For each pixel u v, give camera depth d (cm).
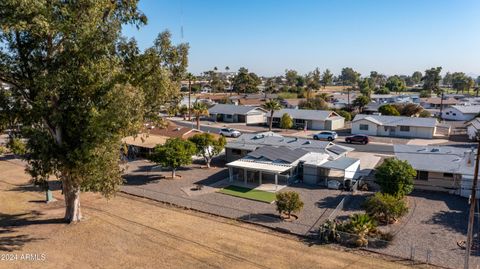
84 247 2366
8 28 1978
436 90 16638
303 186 3803
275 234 2609
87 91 2408
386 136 6712
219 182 3991
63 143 2494
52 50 2325
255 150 4384
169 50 2595
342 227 2511
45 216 2967
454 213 2973
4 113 2475
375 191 3572
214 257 2220
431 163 3634
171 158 4016
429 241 2458
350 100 12062
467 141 6097
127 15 2559
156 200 3422
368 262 2170
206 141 4581
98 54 2300
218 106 9362
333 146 4650
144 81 2567
